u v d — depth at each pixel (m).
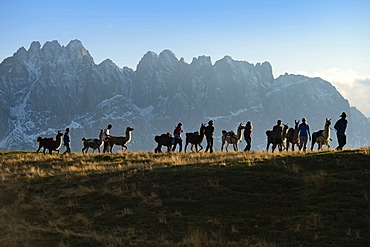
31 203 23.56
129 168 28.50
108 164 32.94
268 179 22.44
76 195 23.94
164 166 27.94
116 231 18.73
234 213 19.53
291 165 24.39
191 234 17.62
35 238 17.89
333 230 17.19
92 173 28.34
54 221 20.59
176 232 18.19
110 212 21.22
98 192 23.95
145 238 17.59
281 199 20.34
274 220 18.52
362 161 23.95
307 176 22.42
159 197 22.25
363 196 19.75
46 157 38.09
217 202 20.73
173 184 23.61
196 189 22.42
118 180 25.50
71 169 30.33
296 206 19.55
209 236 17.52
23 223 20.53
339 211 18.64
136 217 20.19
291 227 17.75
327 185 21.09
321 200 19.78
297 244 16.28
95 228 19.38
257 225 18.25
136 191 23.31
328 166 23.84
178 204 21.16
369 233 16.73
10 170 33.44
